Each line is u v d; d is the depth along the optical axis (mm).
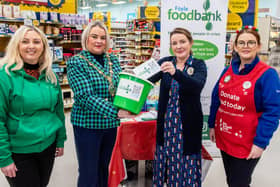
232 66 1919
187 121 2006
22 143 1607
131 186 2770
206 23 3047
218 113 2027
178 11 3008
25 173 1663
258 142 1726
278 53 6062
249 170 1862
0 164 1518
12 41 1587
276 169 3316
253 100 1742
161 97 2092
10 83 1539
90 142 1882
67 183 2844
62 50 5629
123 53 12930
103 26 1836
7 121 1582
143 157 2539
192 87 1822
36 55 1644
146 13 9305
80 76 1729
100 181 2096
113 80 1866
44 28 5500
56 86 1848
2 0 5281
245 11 4547
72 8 6211
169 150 2102
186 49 1967
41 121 1684
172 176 2143
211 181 2949
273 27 9469
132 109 1505
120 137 2445
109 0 20984
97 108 1636
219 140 2018
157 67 1631
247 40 1731
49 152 1824
